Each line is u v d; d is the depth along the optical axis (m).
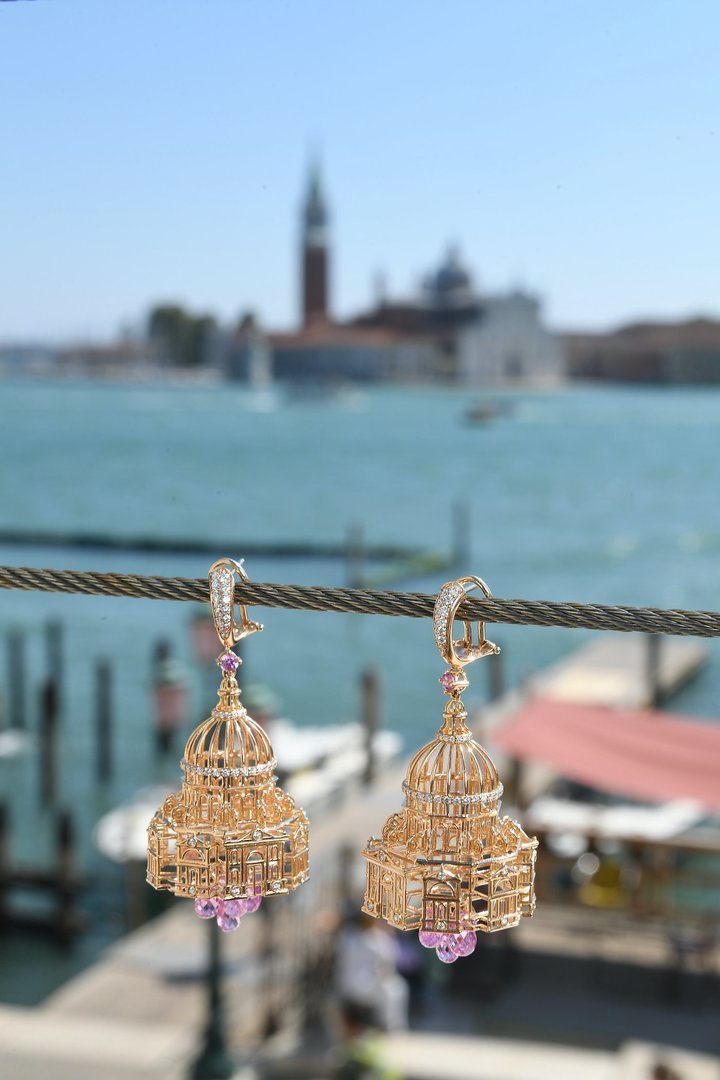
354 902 11.68
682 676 28.81
